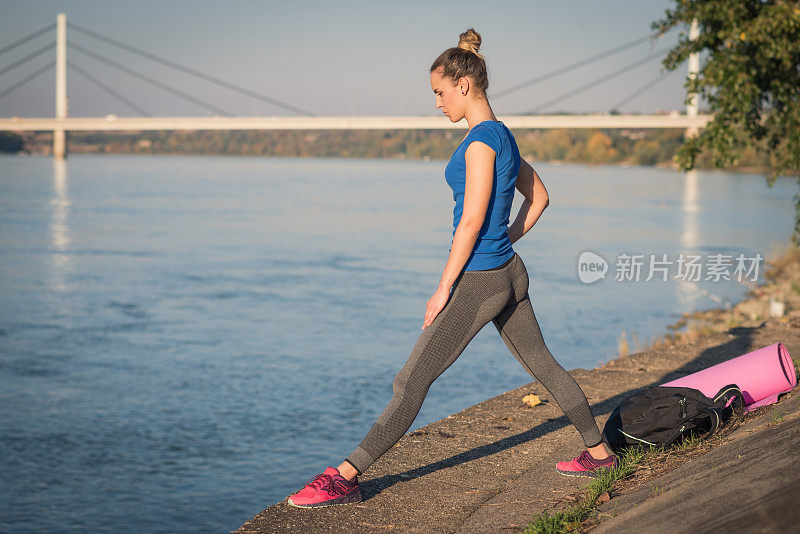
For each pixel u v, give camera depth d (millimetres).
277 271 41375
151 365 21234
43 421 16281
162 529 10883
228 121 135750
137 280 38375
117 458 13875
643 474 5094
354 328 25812
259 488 12367
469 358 19547
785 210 84000
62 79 164625
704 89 14945
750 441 4961
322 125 130500
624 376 8336
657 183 154375
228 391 18266
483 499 4992
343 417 15945
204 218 77312
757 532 3549
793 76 15211
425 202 104438
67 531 10961
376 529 4559
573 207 89625
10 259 46094
